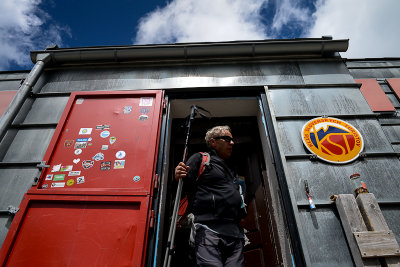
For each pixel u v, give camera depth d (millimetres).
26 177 2555
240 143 3545
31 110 3068
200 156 2174
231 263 1863
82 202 2283
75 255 2035
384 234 1941
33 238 2121
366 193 2162
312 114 2896
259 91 3166
